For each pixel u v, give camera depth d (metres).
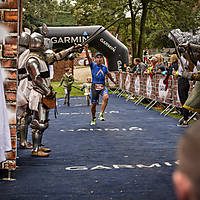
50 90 5.29
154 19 35.62
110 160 5.11
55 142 6.60
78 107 13.48
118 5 31.73
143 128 8.41
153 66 13.27
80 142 6.59
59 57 5.46
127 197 3.44
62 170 4.53
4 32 4.21
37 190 3.68
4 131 3.94
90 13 34.12
